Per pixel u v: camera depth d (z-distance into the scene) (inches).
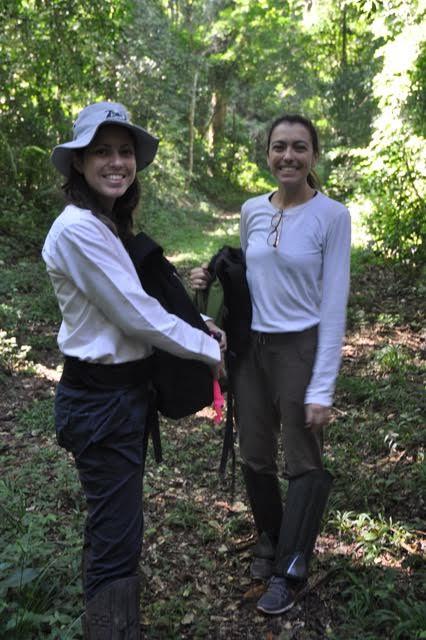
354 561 137.9
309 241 120.0
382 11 464.1
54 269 98.5
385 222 426.0
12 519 149.0
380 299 387.9
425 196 414.9
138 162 108.3
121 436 100.4
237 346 125.6
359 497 164.7
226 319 126.2
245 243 131.9
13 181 613.6
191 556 147.7
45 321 364.5
